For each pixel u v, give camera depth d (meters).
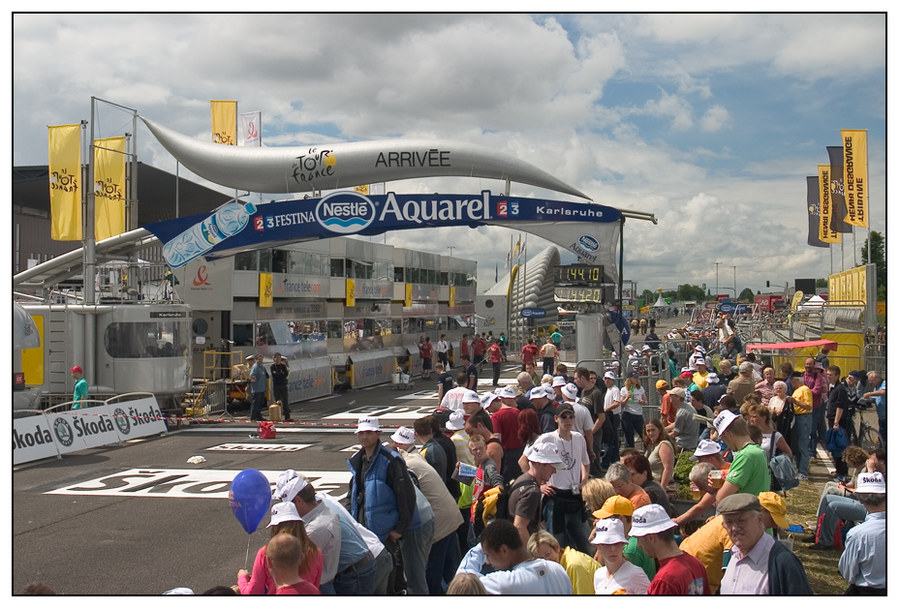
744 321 40.53
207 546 9.12
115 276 23.88
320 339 27.91
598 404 11.70
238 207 19.70
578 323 18.05
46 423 15.24
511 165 18.98
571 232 18.56
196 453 15.72
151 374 19.83
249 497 6.18
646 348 19.88
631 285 34.28
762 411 9.05
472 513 7.41
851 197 27.11
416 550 6.59
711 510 7.58
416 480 6.88
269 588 5.10
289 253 25.89
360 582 5.71
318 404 25.23
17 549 9.01
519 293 56.97
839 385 12.87
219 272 23.67
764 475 6.48
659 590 4.71
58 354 19.64
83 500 11.52
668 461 8.37
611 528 4.99
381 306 33.72
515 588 4.69
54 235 20.81
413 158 19.05
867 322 23.27
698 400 11.68
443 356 36.44
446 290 42.22
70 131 20.78
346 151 19.41
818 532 8.44
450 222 18.67
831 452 12.73
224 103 23.72
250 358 23.19
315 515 5.54
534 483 6.34
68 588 7.64
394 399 26.69
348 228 19.05
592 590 5.17
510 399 10.36
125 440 17.25
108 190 21.48
